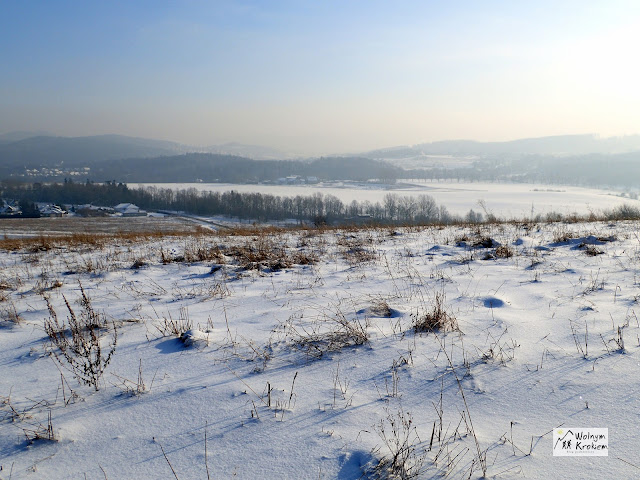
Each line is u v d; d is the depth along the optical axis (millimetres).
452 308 5266
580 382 3283
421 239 11648
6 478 2525
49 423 3020
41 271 8906
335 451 2619
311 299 5973
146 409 3209
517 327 4473
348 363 3842
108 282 7668
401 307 5332
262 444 2723
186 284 7332
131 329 4938
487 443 2650
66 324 5117
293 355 4055
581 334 4191
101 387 3576
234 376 3676
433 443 2656
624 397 3045
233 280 7461
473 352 3918
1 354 4402
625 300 5156
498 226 13711
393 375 3568
